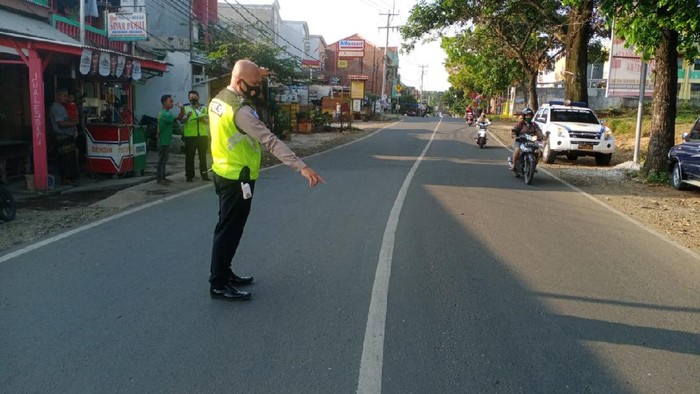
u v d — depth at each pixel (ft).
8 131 41.47
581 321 15.52
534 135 42.37
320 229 24.75
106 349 13.05
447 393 11.59
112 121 52.75
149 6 71.36
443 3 88.38
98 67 36.06
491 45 121.08
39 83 32.09
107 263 19.31
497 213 29.84
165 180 37.06
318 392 11.47
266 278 18.15
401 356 13.12
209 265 19.31
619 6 35.22
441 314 15.65
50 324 14.30
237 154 15.61
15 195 32.17
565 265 20.77
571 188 40.01
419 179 41.45
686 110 101.45
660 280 19.43
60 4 51.29
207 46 69.31
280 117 77.36
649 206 33.99
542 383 12.10
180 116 37.47
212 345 13.39
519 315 15.79
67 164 35.78
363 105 152.97
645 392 11.89
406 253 21.45
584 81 79.41
